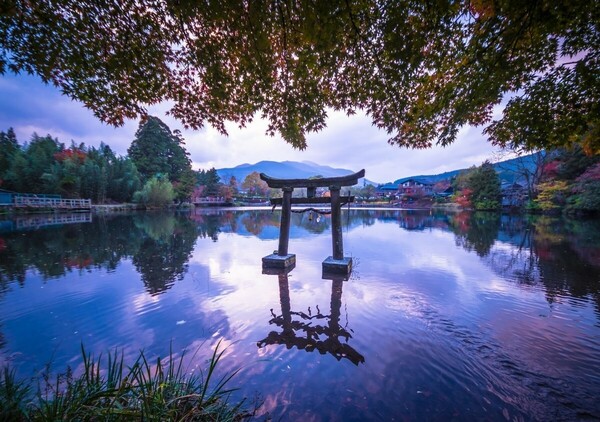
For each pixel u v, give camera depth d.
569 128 3.80
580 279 6.64
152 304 5.23
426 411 2.46
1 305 5.12
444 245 11.86
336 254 8.16
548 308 4.94
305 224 22.69
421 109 4.60
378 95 4.18
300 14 3.15
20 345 3.68
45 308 5.00
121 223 21.44
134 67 3.70
